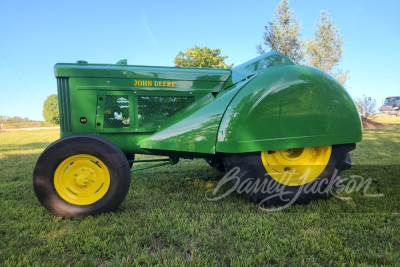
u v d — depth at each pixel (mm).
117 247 1750
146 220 2189
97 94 2879
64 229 2045
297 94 2477
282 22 24906
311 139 2516
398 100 25609
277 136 2438
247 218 2225
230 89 2713
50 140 11109
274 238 1865
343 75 22984
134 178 3707
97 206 2305
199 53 25828
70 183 2346
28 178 3971
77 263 1590
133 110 2945
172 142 2580
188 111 2850
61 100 2850
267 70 2580
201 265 1568
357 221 2117
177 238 1887
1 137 13078
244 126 2375
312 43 25031
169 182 3469
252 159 2482
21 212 2420
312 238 1850
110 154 2303
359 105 16109
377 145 6816
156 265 1552
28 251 1743
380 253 1673
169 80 3018
